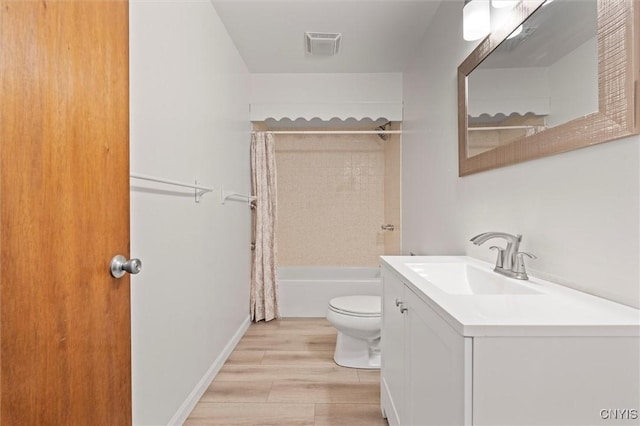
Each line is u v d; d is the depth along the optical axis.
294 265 4.56
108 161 1.00
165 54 1.68
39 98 0.76
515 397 0.79
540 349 0.79
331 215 4.56
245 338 3.02
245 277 3.25
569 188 1.15
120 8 1.06
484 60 1.71
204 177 2.20
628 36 0.91
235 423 1.81
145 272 1.49
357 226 4.55
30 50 0.74
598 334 0.79
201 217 2.15
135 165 1.42
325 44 2.96
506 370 0.79
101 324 0.97
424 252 2.77
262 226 3.52
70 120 0.85
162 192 1.64
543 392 0.79
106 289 0.99
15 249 0.71
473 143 1.83
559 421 0.79
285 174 4.57
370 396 2.06
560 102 1.18
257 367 2.45
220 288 2.51
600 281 1.03
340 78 3.66
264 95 3.66
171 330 1.73
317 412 1.90
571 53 1.13
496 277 1.36
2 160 0.68
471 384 0.79
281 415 1.87
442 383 0.94
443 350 0.93
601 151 1.02
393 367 1.57
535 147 1.30
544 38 1.27
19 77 0.71
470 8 1.63
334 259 4.55
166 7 1.70
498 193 1.60
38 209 0.76
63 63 0.83
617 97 0.94
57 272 0.81
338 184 4.55
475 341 0.79
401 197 3.61
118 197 1.05
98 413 0.95
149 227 1.52
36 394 0.75
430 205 2.62
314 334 3.11
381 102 3.64
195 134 2.06
